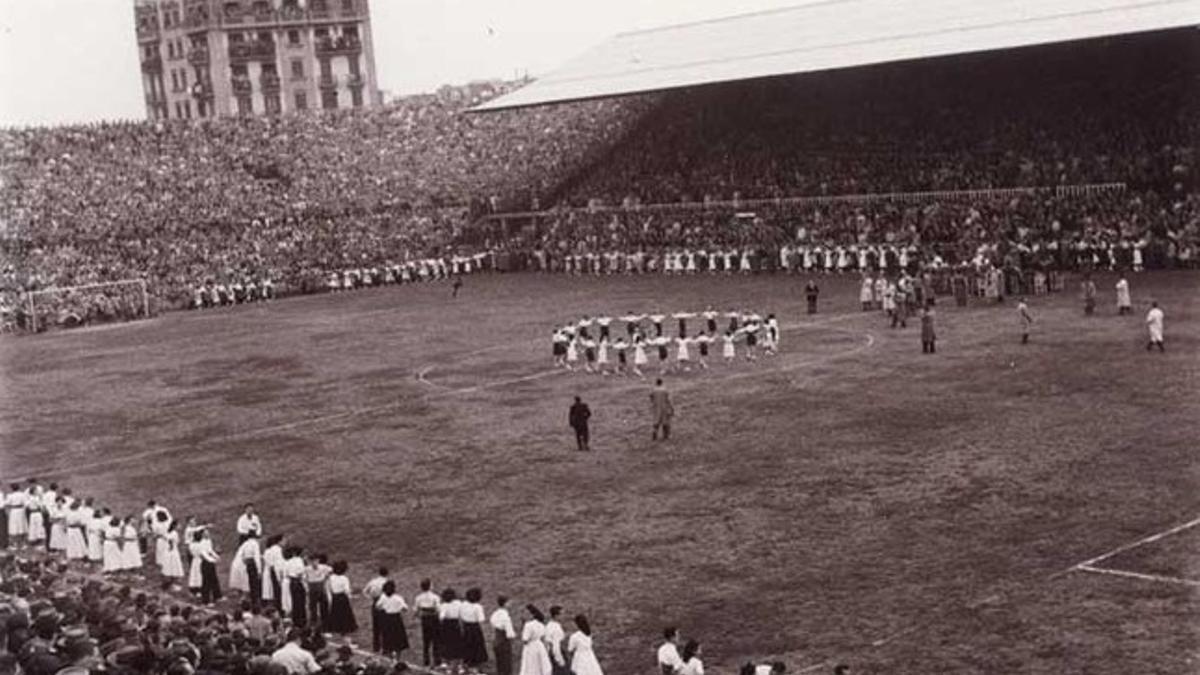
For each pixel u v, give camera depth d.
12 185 97.56
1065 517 26.45
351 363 56.47
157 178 103.56
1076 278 62.16
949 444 33.16
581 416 36.59
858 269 74.25
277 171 108.19
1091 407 35.50
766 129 93.75
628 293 72.62
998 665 19.89
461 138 114.25
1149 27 63.25
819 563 25.30
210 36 131.38
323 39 136.62
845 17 89.06
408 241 99.00
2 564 25.59
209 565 27.92
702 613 23.38
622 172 98.56
